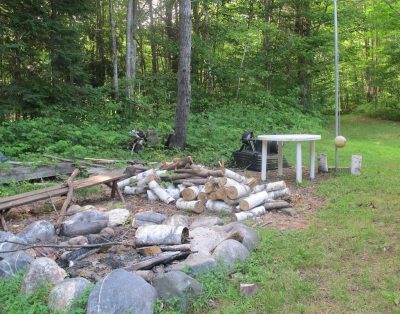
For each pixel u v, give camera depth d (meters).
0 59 12.91
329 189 7.00
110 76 21.19
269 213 5.77
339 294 3.40
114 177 6.57
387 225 5.14
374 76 24.94
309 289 3.49
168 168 6.93
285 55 20.31
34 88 12.37
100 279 3.31
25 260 3.81
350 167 8.54
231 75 19.08
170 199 6.32
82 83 14.25
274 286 3.53
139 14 18.78
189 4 10.58
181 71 10.77
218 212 5.82
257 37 19.14
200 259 3.77
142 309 3.03
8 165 7.32
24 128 10.27
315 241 4.59
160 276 3.39
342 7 19.83
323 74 22.83
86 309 3.00
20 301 3.22
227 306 3.28
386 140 14.60
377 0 21.38
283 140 7.39
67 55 12.90
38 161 7.88
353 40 25.31
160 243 4.27
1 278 3.63
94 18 20.34
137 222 5.22
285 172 8.72
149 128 12.05
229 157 9.83
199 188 6.27
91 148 10.02
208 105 17.62
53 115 11.96
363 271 3.83
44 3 12.88
